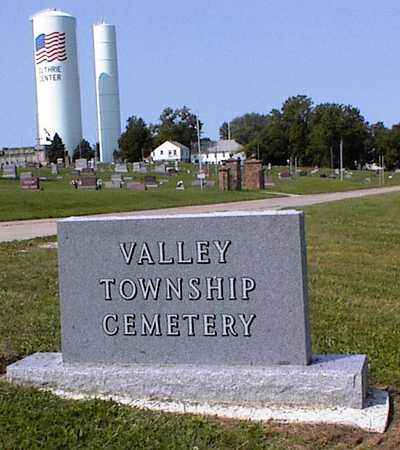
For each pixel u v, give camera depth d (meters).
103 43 72.31
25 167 53.28
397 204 20.69
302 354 4.20
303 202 25.44
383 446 3.61
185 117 100.44
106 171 50.88
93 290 4.48
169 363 4.39
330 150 84.44
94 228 4.45
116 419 3.82
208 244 4.30
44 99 68.81
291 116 89.88
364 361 4.25
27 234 15.16
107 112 73.06
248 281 4.26
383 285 8.77
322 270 9.60
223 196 29.12
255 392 4.12
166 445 3.50
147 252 4.38
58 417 3.81
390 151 88.75
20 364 4.55
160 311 4.39
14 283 8.25
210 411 4.06
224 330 4.30
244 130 115.88
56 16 68.31
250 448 3.52
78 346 4.51
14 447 3.46
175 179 44.22
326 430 3.75
